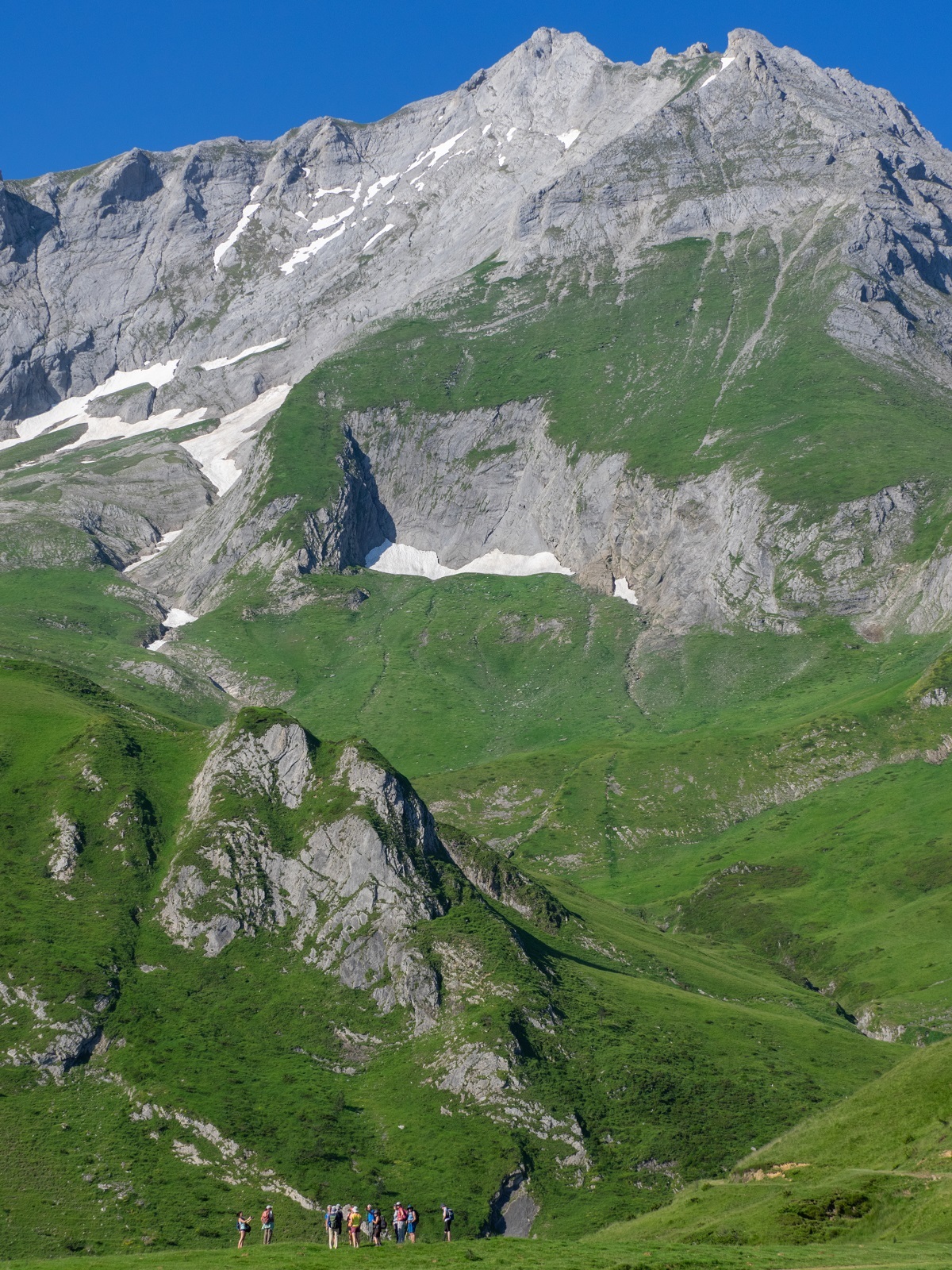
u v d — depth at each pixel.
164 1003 133.12
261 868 148.38
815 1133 91.81
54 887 145.50
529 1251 75.56
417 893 145.12
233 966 139.50
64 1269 73.94
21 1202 106.31
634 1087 129.38
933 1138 81.44
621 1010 145.25
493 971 139.12
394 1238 100.19
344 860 147.50
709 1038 144.50
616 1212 113.00
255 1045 130.25
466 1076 126.31
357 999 136.75
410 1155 118.06
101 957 135.62
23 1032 124.94
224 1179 112.00
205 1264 73.00
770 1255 70.50
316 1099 123.38
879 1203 76.69
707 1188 90.44
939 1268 63.28
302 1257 74.75
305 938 142.62
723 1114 128.50
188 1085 121.75
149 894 146.88
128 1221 105.56
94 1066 124.12
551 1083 127.38
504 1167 116.56
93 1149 113.81
